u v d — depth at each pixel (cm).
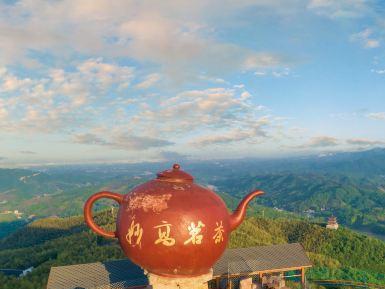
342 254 6706
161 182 570
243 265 2138
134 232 541
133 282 1817
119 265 2036
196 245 529
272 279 1878
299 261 2247
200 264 543
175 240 523
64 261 4312
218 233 551
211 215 546
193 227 527
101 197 595
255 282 2034
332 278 3938
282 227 7962
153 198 545
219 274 1994
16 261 5678
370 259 6475
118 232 577
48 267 4203
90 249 4738
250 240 5519
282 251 2378
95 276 1920
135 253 549
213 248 547
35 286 3694
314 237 7388
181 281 553
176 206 532
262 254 2328
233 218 613
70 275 1961
